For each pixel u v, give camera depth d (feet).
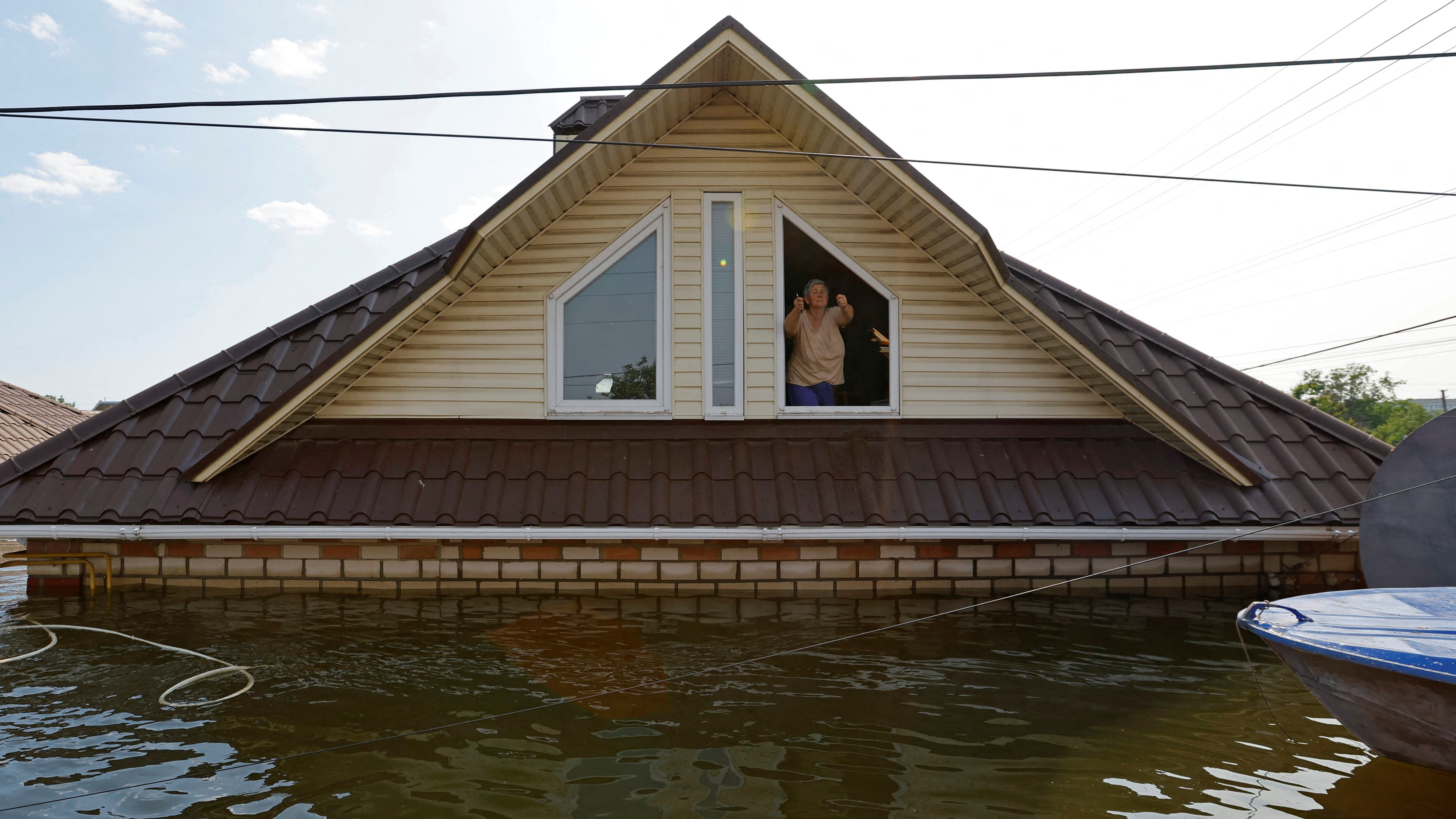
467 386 29.12
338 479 26.89
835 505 26.43
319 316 31.60
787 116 27.99
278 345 30.78
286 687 18.49
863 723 16.71
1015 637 22.36
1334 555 27.07
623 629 22.99
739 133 29.91
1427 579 22.43
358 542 26.91
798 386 29.96
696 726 16.48
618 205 29.66
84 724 16.51
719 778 14.29
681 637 22.27
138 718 16.81
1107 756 15.23
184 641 21.67
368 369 28.76
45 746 15.51
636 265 29.96
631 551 27.02
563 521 25.85
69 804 13.30
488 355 29.22
